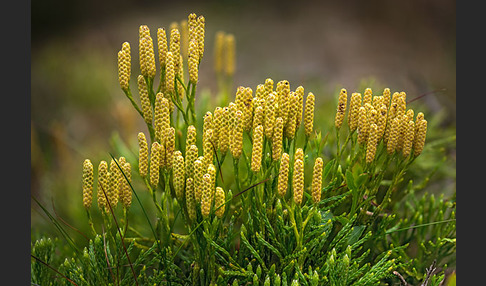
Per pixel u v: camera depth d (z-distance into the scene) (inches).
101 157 30.6
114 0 81.9
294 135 22.1
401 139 22.2
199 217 21.9
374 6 78.2
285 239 22.1
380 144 22.8
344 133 27.6
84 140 44.4
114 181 21.4
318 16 78.7
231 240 22.2
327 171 22.5
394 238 24.1
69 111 49.9
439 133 28.9
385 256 22.0
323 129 28.4
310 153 24.4
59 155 32.9
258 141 20.8
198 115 28.1
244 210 22.2
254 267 22.3
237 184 21.8
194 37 22.1
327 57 68.1
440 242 23.5
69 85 52.3
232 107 21.2
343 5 80.6
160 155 21.6
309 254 22.0
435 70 64.7
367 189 22.6
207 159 21.4
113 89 52.1
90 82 51.2
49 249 23.3
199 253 21.9
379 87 31.2
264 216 21.6
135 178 26.8
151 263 22.1
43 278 23.0
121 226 23.5
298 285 21.0
